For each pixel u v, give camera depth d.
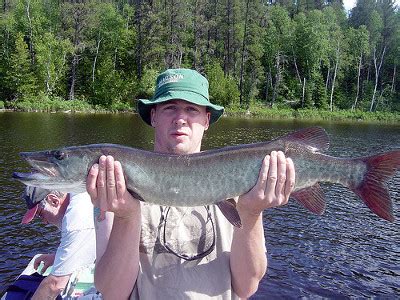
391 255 9.74
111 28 63.16
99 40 62.62
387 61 74.94
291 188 3.30
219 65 63.28
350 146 28.17
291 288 7.89
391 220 3.58
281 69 70.94
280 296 7.59
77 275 5.15
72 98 58.59
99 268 3.23
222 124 42.75
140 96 59.47
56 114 47.28
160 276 3.26
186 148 3.71
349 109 67.81
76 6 61.94
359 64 72.50
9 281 7.93
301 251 9.76
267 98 68.31
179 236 3.38
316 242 10.41
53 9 65.06
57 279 4.42
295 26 72.12
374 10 80.50
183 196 3.51
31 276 5.34
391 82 74.56
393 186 16.78
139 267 3.30
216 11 67.44
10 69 54.84
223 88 60.59
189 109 3.71
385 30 74.69
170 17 60.78
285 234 10.92
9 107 51.06
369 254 9.76
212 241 3.41
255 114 59.09
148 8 60.81
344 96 71.62
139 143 25.91
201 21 63.50
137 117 46.72
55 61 58.44
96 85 58.62
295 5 93.75
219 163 3.52
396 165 3.62
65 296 4.77
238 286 3.46
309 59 69.31
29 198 4.84
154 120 3.92
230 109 59.78
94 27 62.84
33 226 10.77
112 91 57.91
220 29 66.75
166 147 3.73
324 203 3.68
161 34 60.59
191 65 64.81
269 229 11.27
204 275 3.30
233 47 67.31
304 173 3.61
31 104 51.34
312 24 70.56
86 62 61.72
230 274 3.42
